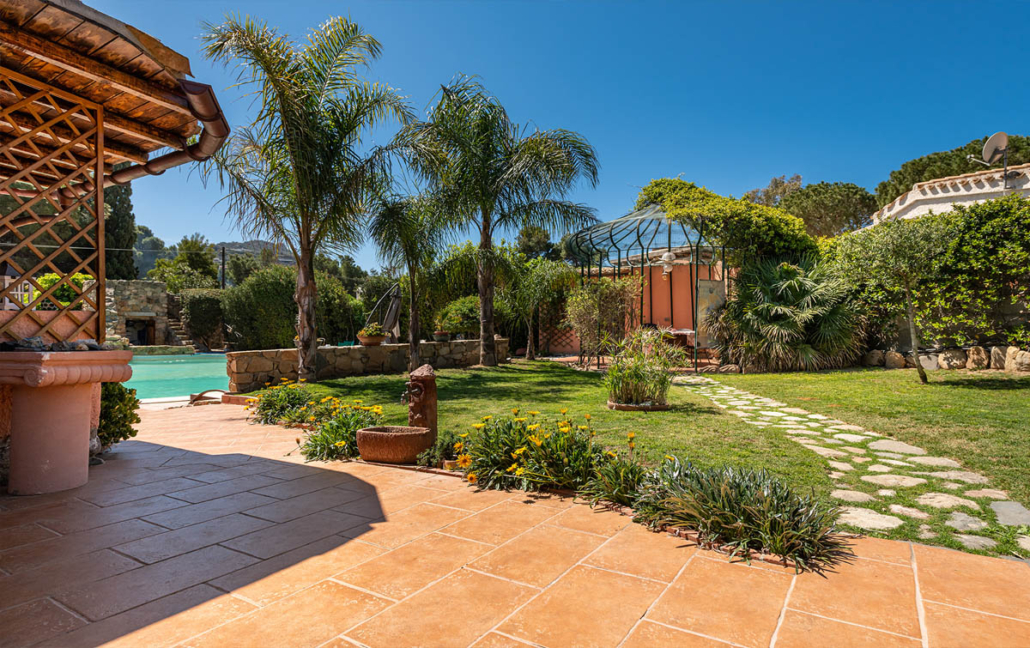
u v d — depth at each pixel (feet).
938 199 52.85
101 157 14.23
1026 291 29.53
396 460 15.49
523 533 9.95
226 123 15.33
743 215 42.14
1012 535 9.29
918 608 6.95
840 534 9.50
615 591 7.52
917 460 14.20
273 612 6.98
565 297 59.36
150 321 86.38
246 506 11.76
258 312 77.87
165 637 6.36
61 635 6.40
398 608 7.06
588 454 12.86
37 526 10.46
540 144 41.34
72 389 13.30
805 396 26.13
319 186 31.27
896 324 37.29
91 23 11.21
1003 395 23.29
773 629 6.45
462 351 48.70
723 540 9.32
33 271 13.02
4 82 12.65
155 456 17.03
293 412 23.25
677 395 27.78
